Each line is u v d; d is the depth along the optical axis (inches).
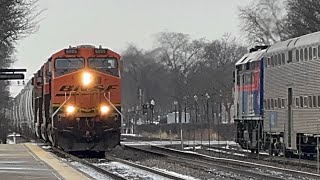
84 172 2472.9
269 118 4082.2
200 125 7258.9
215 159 3779.5
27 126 6092.5
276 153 4003.4
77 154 3949.3
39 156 3056.1
